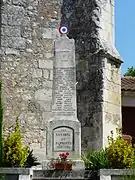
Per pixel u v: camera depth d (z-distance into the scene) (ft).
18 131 44.83
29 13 54.70
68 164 42.70
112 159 42.11
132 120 65.16
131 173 39.83
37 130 53.06
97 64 53.47
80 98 53.67
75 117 46.68
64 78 47.29
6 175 40.78
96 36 54.08
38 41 54.54
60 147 46.09
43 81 54.03
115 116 55.26
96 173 41.50
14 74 53.47
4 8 54.19
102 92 52.85
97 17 54.65
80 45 54.49
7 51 53.67
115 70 55.77
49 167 44.09
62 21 55.52
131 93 64.75
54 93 47.11
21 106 53.06
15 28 54.19
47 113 53.57
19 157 42.80
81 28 54.85
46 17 55.06
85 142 52.70
